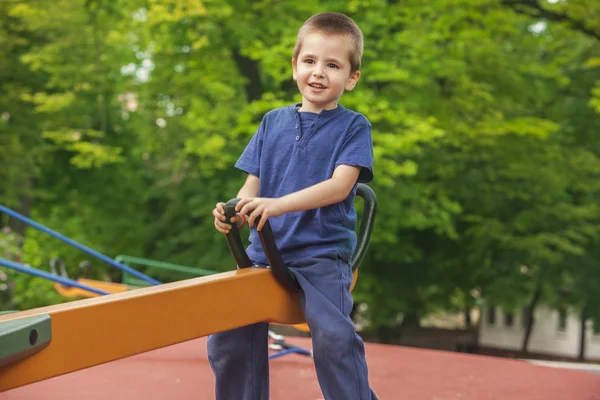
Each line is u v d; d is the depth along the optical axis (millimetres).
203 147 10336
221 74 11070
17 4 11609
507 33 11203
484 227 12094
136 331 1485
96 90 13281
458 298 15219
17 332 1239
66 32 12023
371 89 10367
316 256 1895
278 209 1742
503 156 11828
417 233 13602
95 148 11625
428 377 3660
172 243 13281
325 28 1925
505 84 11367
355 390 1821
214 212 1786
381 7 10141
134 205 14773
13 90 12688
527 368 3955
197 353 4117
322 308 1833
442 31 10539
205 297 1648
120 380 3322
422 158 11461
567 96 13305
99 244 13969
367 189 2264
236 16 10484
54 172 14430
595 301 13680
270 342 4336
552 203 12875
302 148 1937
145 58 12977
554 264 13344
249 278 1774
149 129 12648
